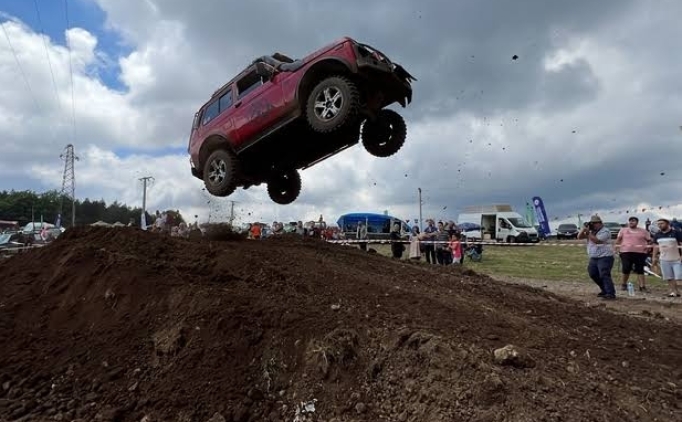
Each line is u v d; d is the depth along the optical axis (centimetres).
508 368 346
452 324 445
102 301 505
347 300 488
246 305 449
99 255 581
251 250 634
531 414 293
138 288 502
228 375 379
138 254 595
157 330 445
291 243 776
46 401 388
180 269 550
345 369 364
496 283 817
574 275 1420
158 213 1370
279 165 897
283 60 786
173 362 399
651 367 405
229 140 823
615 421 298
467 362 336
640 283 1074
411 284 632
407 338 375
